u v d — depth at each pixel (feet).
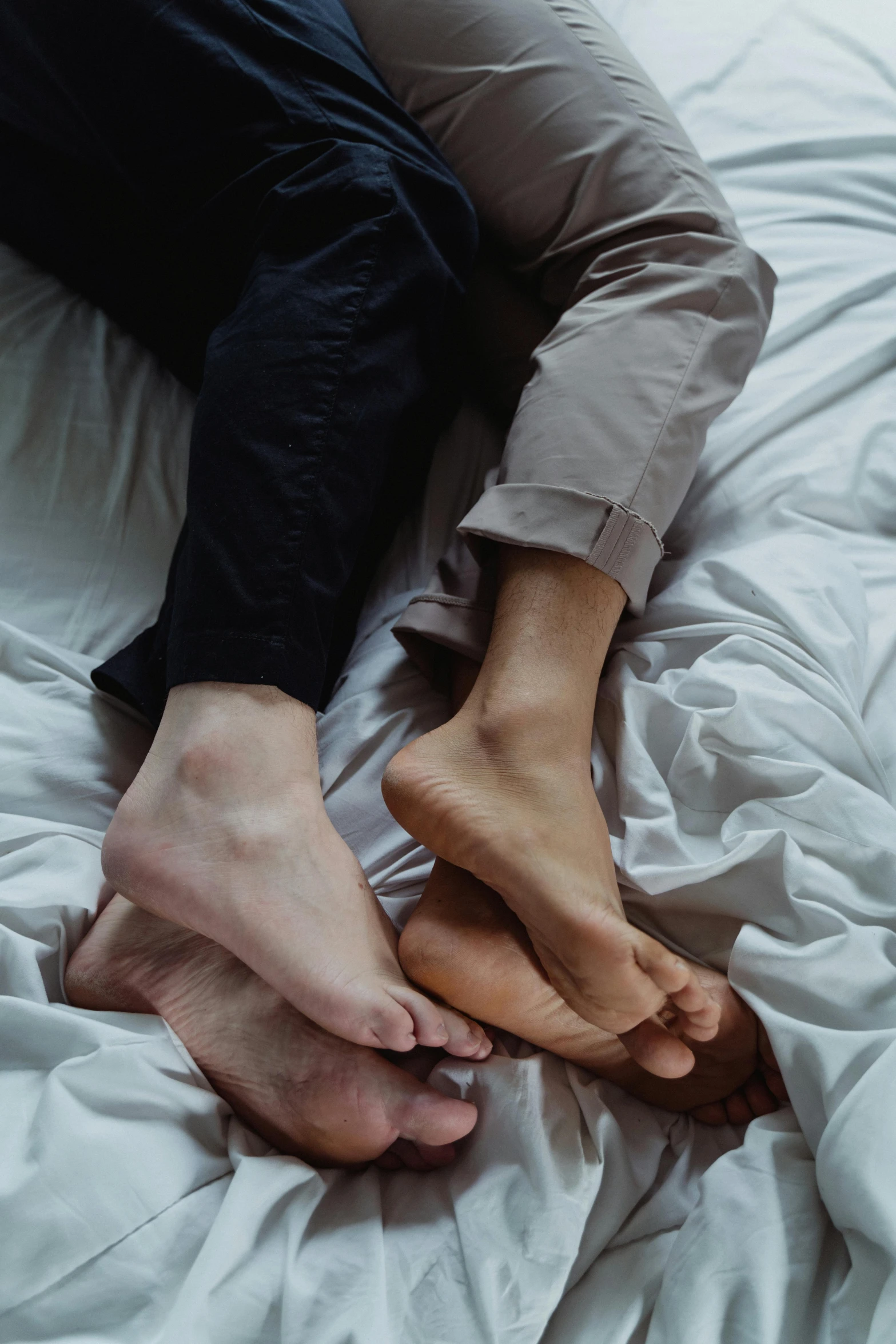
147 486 3.46
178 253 3.16
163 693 2.78
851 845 2.57
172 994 2.45
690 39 4.68
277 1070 2.29
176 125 2.92
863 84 4.39
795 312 3.75
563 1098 2.38
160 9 2.79
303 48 2.92
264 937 2.23
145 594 3.26
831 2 4.70
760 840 2.55
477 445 3.58
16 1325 1.99
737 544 3.26
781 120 4.37
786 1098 2.51
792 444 3.40
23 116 3.15
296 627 2.47
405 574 3.30
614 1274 2.20
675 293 2.93
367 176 2.74
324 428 2.54
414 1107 2.19
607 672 3.03
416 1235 2.21
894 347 3.59
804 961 2.41
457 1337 2.02
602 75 3.27
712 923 2.64
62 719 2.86
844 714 2.72
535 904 2.20
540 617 2.59
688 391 2.83
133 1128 2.21
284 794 2.39
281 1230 2.17
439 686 3.00
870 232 4.01
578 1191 2.20
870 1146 2.11
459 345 3.37
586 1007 2.19
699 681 2.80
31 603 3.20
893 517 3.27
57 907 2.55
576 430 2.71
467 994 2.30
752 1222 2.15
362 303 2.66
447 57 3.25
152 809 2.39
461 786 2.37
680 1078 2.46
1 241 3.97
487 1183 2.23
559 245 3.26
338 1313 2.02
